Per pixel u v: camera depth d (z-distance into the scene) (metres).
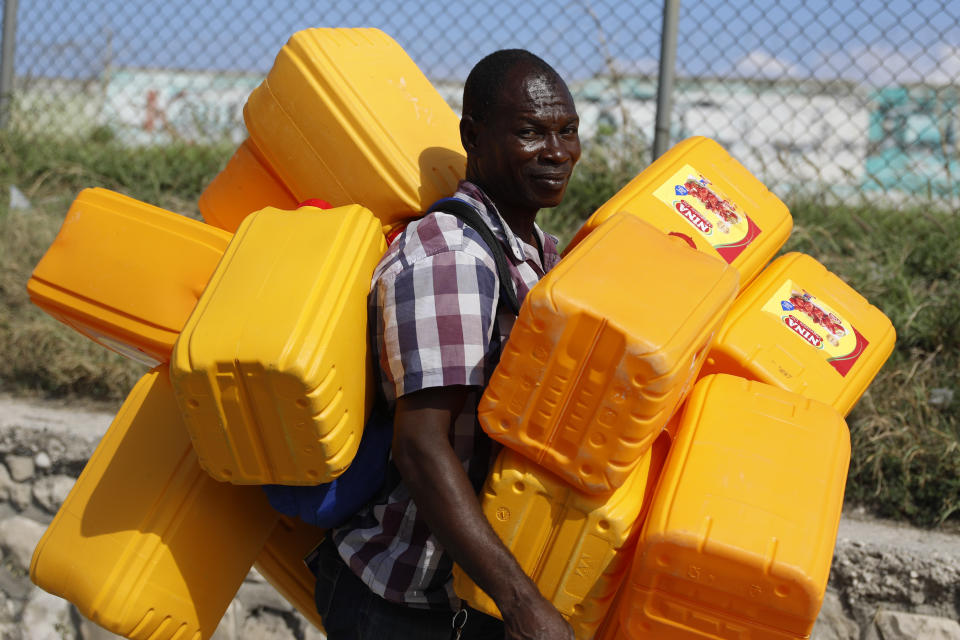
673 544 1.49
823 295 2.15
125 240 1.86
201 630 1.89
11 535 3.32
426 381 1.55
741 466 1.57
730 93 4.05
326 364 1.51
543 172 1.77
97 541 1.85
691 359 1.49
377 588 1.72
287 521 2.15
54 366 3.57
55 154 4.83
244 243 1.67
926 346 3.25
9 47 5.05
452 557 1.55
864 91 3.91
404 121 1.99
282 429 1.55
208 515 1.88
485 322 1.60
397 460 1.58
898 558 2.62
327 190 1.97
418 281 1.59
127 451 1.90
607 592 1.59
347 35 2.06
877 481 2.87
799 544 1.47
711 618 1.52
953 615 2.57
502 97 1.75
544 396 1.49
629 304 1.47
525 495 1.57
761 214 2.16
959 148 3.81
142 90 4.95
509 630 1.51
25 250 4.11
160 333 1.84
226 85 4.88
